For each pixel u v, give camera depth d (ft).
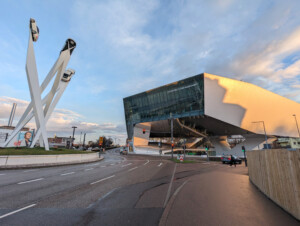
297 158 13.52
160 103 181.47
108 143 400.67
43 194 20.25
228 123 149.48
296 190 13.58
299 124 171.63
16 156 47.03
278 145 235.81
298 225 12.17
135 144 203.51
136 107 205.46
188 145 244.63
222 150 209.36
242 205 16.97
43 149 71.05
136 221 12.66
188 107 160.66
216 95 148.66
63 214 13.96
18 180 28.96
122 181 29.81
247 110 153.07
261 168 23.54
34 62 69.41
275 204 17.38
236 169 56.34
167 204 17.04
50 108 80.07
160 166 61.46
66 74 84.48
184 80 158.40
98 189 23.36
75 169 46.34
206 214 14.32
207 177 36.60
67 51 77.36
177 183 28.99
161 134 259.39
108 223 12.25
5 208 15.20
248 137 179.73
